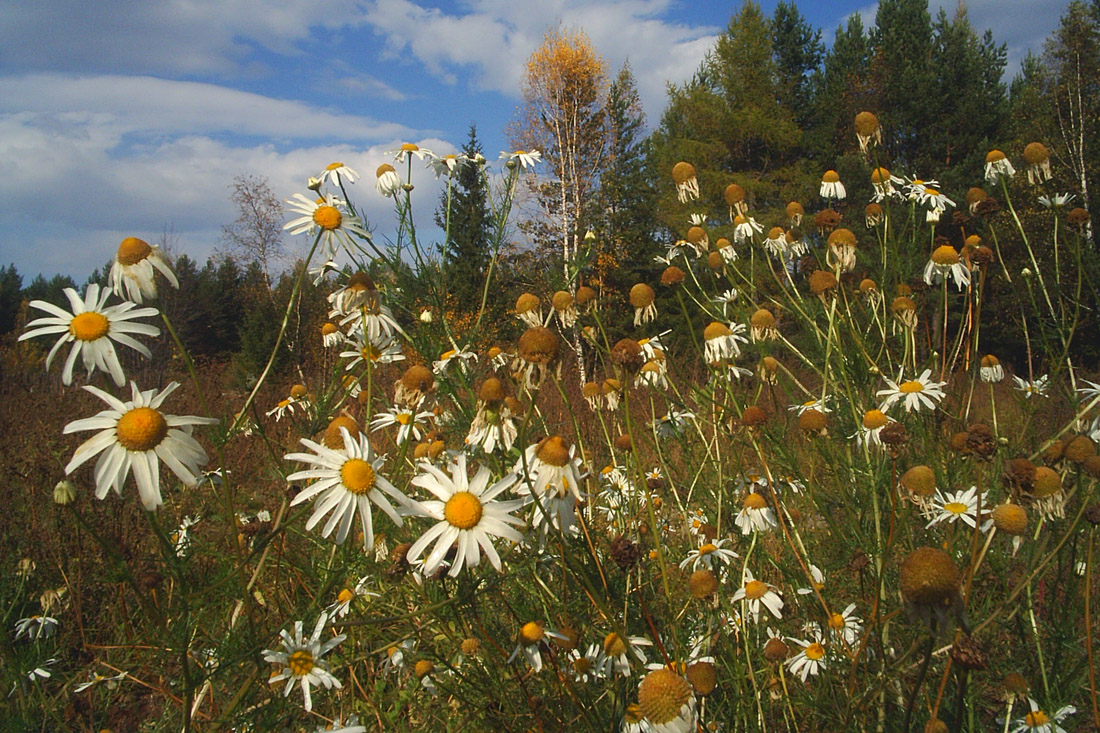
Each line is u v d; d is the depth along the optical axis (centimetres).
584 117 2403
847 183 1961
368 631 300
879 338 447
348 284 310
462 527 206
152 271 213
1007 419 468
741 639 291
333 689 291
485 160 484
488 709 245
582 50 2342
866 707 223
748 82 2897
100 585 380
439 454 338
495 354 407
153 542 371
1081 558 286
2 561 392
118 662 329
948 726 245
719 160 2836
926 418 376
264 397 692
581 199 2255
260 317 2531
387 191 441
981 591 311
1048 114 1906
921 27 2905
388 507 208
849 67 3119
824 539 368
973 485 319
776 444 340
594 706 229
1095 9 1953
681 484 383
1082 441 270
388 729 281
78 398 786
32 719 295
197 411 676
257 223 2695
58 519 389
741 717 259
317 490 204
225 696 281
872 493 307
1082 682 253
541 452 217
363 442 213
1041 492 232
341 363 333
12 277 6831
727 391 340
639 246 2167
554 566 285
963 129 2391
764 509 320
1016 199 995
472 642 251
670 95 2939
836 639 273
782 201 2622
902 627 278
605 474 424
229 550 341
